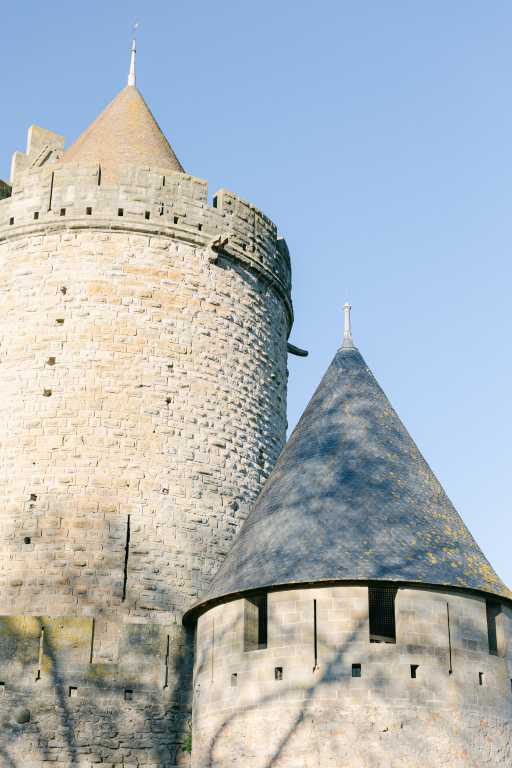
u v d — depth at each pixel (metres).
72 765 22.12
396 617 19.86
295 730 19.33
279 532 21.50
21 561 24.20
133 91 30.58
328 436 23.34
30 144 32.47
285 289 30.14
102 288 26.27
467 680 19.89
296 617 20.00
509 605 21.39
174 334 26.45
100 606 23.84
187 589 24.62
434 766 19.00
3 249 27.16
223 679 20.81
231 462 26.50
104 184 27.05
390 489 21.84
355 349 25.91
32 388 25.59
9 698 22.33
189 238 27.25
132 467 25.06
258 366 28.14
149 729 22.66
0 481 24.98
